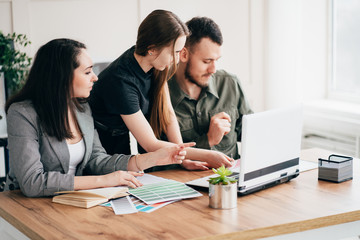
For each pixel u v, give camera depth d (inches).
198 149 98.5
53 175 82.9
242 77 180.7
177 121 106.8
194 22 100.4
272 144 84.2
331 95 179.8
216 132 103.3
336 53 177.9
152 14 89.0
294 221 71.4
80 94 87.0
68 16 153.9
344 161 89.7
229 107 111.1
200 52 100.5
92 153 94.0
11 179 90.7
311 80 179.5
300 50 173.8
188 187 86.3
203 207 77.5
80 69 85.4
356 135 154.5
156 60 90.2
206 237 66.4
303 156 107.0
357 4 168.6
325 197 81.5
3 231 81.4
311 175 93.5
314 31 177.2
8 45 137.3
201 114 108.2
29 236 71.6
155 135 100.6
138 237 66.6
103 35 159.0
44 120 84.7
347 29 172.9
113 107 92.7
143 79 93.5
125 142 103.7
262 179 84.1
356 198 81.0
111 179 84.6
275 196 82.0
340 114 160.7
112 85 91.6
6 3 146.7
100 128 99.0
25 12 148.5
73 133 89.8
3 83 136.1
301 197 81.5
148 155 89.5
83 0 155.1
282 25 172.7
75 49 84.9
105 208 77.7
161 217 73.6
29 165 82.5
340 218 74.4
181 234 67.2
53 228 70.6
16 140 83.3
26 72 139.3
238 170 94.1
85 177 84.1
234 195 76.9
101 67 154.2
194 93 108.3
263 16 179.6
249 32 179.0
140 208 77.3
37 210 77.8
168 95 100.5
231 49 177.8
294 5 171.2
